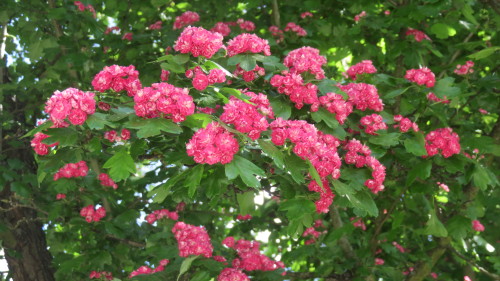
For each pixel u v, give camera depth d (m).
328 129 4.27
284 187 4.08
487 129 7.67
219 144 3.36
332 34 7.56
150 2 7.44
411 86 5.12
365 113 4.84
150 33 7.26
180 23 6.66
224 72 3.90
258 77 4.40
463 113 7.45
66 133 3.49
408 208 6.71
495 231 7.54
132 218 6.41
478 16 7.20
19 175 6.61
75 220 6.09
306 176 4.09
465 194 6.72
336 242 6.67
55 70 7.05
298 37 6.73
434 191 5.91
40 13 7.04
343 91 4.34
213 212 7.20
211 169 3.74
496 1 6.49
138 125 3.37
